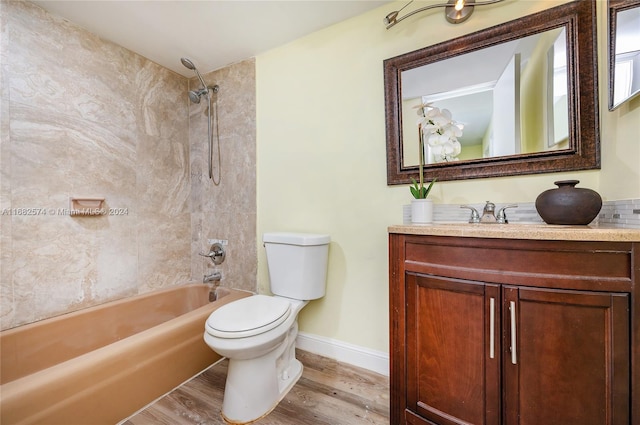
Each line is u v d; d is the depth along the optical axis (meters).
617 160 0.97
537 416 0.81
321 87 1.69
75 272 1.57
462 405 0.92
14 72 1.33
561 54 1.13
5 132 1.31
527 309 0.82
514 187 1.23
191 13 1.51
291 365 1.50
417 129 1.41
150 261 1.97
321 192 1.70
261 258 1.94
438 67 1.36
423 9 1.34
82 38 1.60
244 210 2.01
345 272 1.62
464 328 0.92
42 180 1.43
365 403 1.27
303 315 1.76
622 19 0.93
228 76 2.06
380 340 1.52
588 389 0.75
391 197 1.49
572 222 0.97
